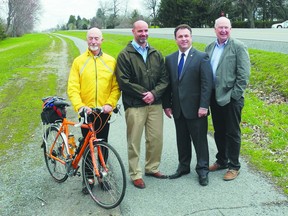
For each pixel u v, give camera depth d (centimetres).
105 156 432
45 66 1766
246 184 470
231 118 479
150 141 489
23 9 6825
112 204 416
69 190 473
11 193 470
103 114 459
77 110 440
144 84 464
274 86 888
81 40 3997
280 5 5259
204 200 434
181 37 465
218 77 479
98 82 451
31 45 3412
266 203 421
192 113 475
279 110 757
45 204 439
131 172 475
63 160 476
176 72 478
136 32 453
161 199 439
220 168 526
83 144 445
